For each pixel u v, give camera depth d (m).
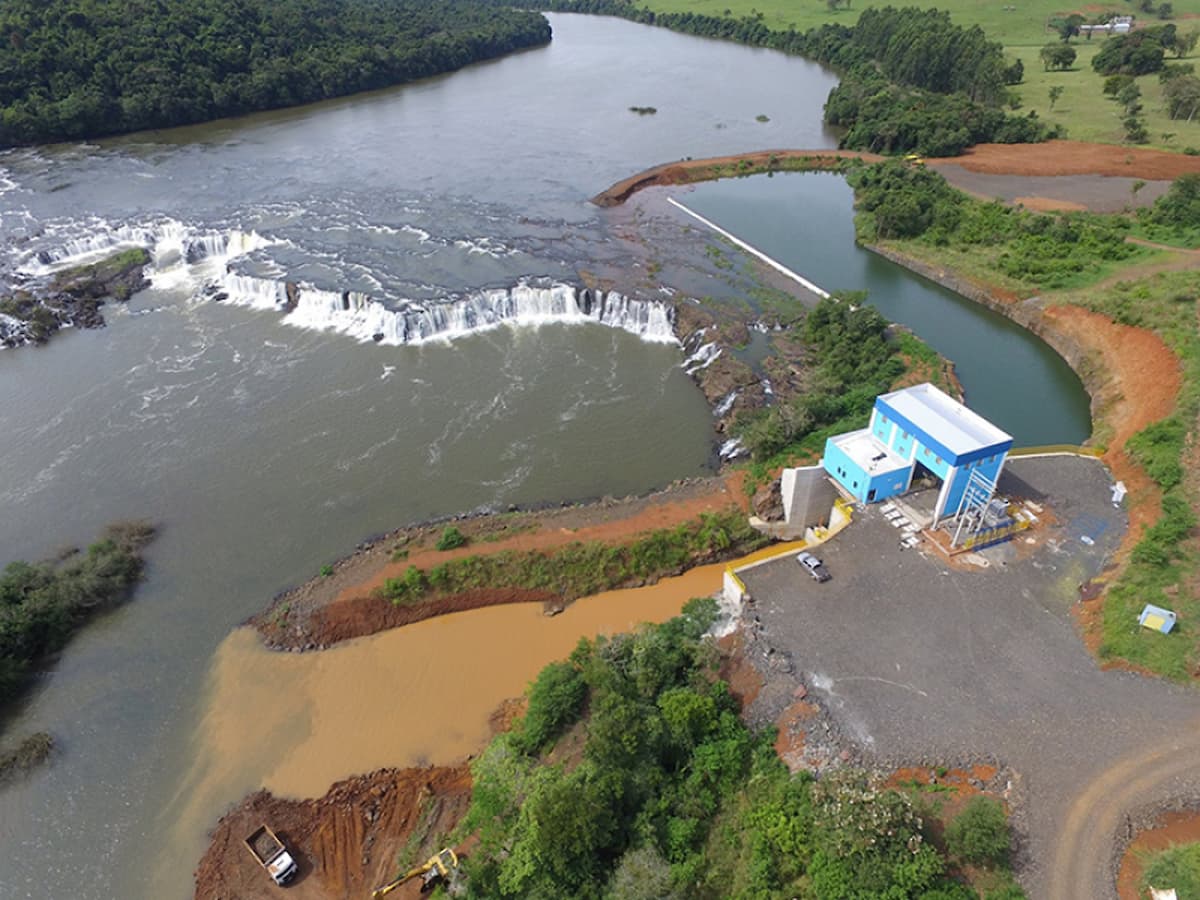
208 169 154.88
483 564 64.50
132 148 167.62
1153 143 153.12
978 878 39.34
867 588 57.12
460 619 62.56
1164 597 53.00
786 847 40.19
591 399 88.88
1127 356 85.88
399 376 94.00
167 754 53.66
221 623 63.09
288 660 59.91
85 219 130.50
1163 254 104.81
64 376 95.00
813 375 88.75
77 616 63.50
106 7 183.12
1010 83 197.62
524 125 187.12
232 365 96.88
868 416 77.75
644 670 50.44
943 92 192.50
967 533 60.34
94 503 75.62
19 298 106.94
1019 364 93.94
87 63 174.50
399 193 143.38
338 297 105.25
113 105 174.25
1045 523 62.41
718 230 130.62
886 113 168.75
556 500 73.50
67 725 55.78
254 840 47.59
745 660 52.78
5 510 74.88
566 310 106.88
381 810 49.38
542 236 125.62
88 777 52.41
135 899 45.81
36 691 58.22
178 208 135.38
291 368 96.06
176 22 187.62
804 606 55.97
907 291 112.38
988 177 143.38
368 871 45.94
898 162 146.62
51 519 73.88
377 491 75.81
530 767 48.81
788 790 42.78
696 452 79.56
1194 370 75.56
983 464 59.62
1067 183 137.50
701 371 92.31
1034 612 54.78
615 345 100.00
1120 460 69.19
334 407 88.56
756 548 67.81
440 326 102.56
